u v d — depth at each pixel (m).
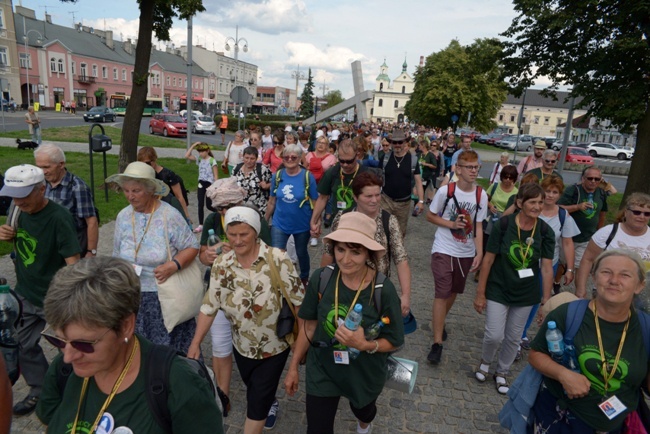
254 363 2.86
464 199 4.29
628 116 11.99
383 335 2.55
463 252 4.38
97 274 1.34
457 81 48.75
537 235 3.78
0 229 3.14
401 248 3.42
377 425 3.52
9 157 16.34
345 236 2.40
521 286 3.81
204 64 96.50
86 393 1.47
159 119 33.91
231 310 2.79
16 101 56.97
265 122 45.41
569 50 14.00
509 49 15.25
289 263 2.84
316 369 2.65
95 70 68.88
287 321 2.79
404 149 6.72
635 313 2.31
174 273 3.18
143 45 12.19
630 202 3.59
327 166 8.40
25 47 57.94
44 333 1.40
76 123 37.94
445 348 4.85
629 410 2.29
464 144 10.60
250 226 2.69
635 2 11.76
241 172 5.82
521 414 2.60
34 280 3.20
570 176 25.98
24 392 3.69
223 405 3.30
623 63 12.66
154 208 3.24
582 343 2.32
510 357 4.02
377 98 126.25
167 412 1.43
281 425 3.44
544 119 100.25
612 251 2.29
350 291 2.56
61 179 3.59
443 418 3.65
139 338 1.52
